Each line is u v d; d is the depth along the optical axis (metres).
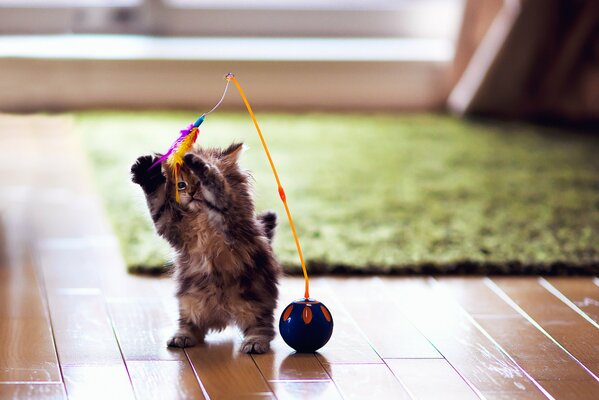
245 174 2.27
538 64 5.80
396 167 4.59
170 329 2.45
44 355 2.23
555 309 2.71
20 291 2.77
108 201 3.82
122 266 3.06
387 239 3.32
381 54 6.10
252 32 6.25
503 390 2.08
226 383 2.07
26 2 5.98
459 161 4.77
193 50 5.91
